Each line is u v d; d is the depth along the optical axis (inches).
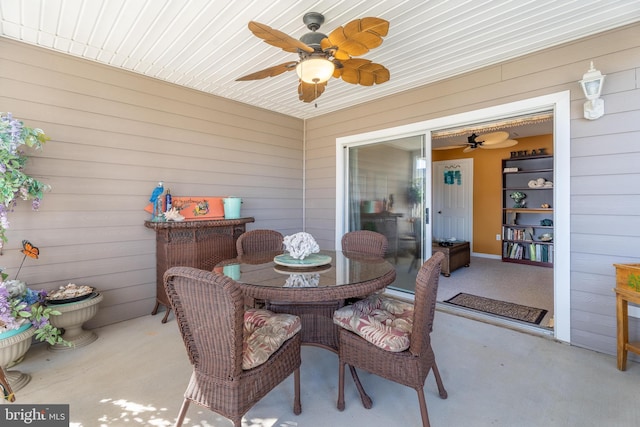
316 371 86.2
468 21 87.8
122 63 113.9
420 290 57.6
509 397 72.4
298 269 83.9
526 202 229.1
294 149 184.2
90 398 72.7
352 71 87.1
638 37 87.1
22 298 87.0
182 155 135.9
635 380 78.6
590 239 95.1
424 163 137.9
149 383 78.8
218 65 115.6
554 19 87.2
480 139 191.5
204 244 128.0
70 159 107.3
